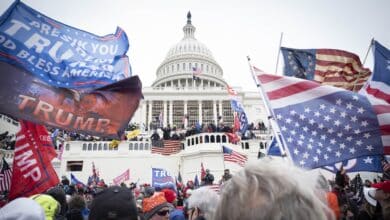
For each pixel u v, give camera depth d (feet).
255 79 25.68
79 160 131.54
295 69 37.27
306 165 21.88
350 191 34.71
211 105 287.07
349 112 22.88
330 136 22.62
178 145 119.44
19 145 24.97
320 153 22.21
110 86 24.43
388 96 25.39
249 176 5.67
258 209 5.19
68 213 21.29
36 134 26.05
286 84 24.59
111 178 130.00
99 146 134.82
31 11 24.32
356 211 23.86
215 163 126.93
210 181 51.83
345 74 36.94
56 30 25.20
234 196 5.50
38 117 22.02
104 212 9.75
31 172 24.79
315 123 23.03
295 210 5.15
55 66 24.43
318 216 5.29
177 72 362.33
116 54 27.73
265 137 152.76
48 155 26.17
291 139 22.79
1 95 21.34
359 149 22.13
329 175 33.35
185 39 415.44
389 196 15.49
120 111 24.18
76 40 26.18
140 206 26.11
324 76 36.91
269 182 5.44
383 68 26.21
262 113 283.79
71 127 22.90
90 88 25.68
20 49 23.22
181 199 44.65
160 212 17.75
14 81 22.07
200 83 359.25
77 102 23.66
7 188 29.91
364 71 36.45
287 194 5.27
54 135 106.93
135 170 131.85
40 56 23.97
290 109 23.67
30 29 24.03
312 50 37.78
